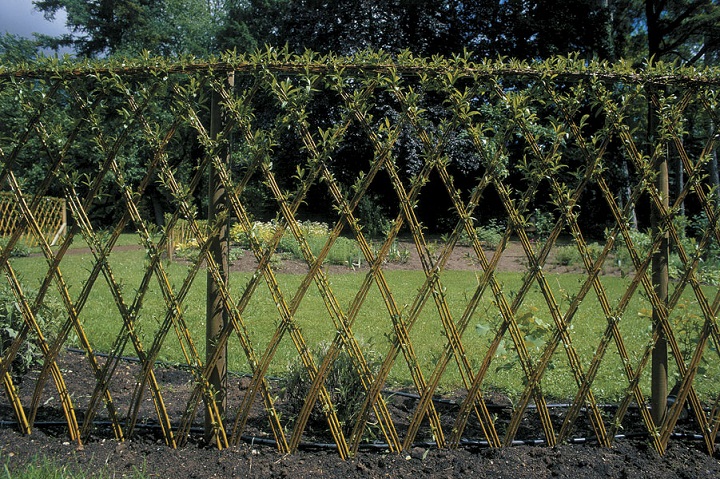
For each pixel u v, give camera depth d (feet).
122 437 9.45
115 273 29.81
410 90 8.59
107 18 82.53
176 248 36.55
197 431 9.80
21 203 8.96
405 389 13.48
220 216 8.70
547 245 9.09
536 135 9.18
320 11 55.36
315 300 24.50
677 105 9.40
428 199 56.75
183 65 8.48
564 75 9.09
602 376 14.15
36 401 9.39
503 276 32.01
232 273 31.35
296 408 10.68
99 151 8.97
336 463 8.94
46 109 8.84
